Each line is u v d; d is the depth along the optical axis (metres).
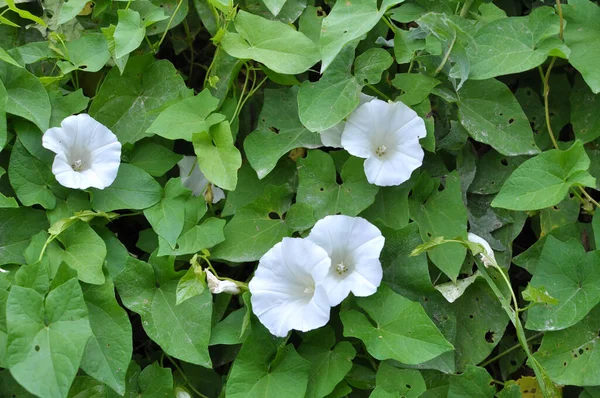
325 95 0.98
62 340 0.87
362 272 0.94
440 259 0.97
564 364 0.96
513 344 1.02
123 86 1.00
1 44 1.03
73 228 0.95
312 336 0.97
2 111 0.94
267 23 0.99
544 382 0.95
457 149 1.01
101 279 0.93
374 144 0.98
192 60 1.07
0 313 0.90
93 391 0.94
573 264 0.96
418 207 0.99
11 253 0.94
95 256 0.94
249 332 0.95
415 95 0.99
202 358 0.94
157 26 1.03
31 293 0.88
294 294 0.95
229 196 1.00
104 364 0.92
